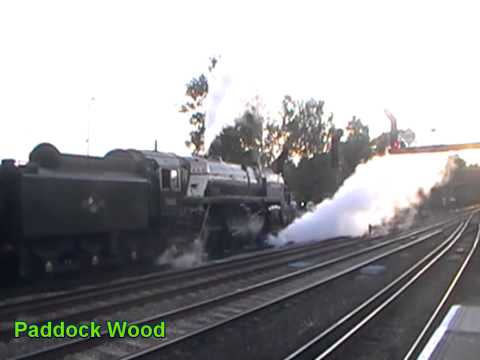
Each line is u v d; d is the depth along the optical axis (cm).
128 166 1644
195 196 1934
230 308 1080
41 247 1319
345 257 1933
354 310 1002
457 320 848
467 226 4322
